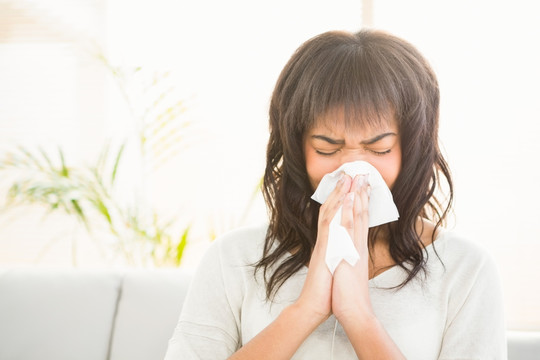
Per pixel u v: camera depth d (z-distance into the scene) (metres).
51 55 2.45
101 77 2.39
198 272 1.07
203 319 1.01
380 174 0.94
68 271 1.69
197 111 2.29
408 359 0.94
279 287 0.99
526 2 1.99
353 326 0.91
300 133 0.96
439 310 0.97
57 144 2.42
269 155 1.06
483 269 0.98
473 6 2.03
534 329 1.97
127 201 2.31
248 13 2.26
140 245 2.21
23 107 2.46
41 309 1.60
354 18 2.17
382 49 0.94
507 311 1.98
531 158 1.98
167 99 2.31
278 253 1.03
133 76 2.33
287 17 2.23
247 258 1.06
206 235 2.26
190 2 2.30
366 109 0.89
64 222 2.43
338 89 0.90
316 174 0.96
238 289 1.03
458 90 2.03
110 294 1.62
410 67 0.94
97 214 2.32
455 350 0.93
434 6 2.07
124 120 2.36
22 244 2.46
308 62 0.94
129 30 2.35
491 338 0.94
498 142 2.00
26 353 1.55
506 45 2.00
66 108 2.43
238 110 2.26
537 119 1.98
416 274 0.99
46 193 2.16
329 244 0.93
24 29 2.46
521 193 1.98
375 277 1.00
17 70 2.47
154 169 2.20
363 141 0.92
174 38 2.32
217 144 2.27
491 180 2.00
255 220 2.23
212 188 2.27
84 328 1.57
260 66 2.25
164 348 1.50
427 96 0.96
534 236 1.97
